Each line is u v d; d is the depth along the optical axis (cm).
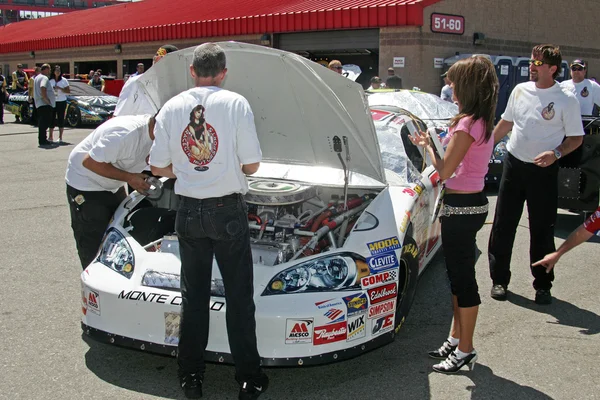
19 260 547
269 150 441
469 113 327
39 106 1338
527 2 1703
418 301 469
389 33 1458
